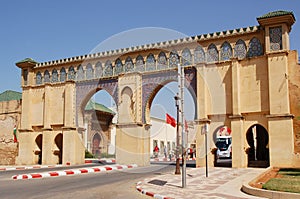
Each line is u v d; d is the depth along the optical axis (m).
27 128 26.75
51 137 25.88
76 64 25.80
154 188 10.87
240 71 19.81
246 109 19.41
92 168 19.09
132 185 12.18
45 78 27.09
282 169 16.80
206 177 14.22
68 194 9.70
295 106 18.33
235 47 20.34
